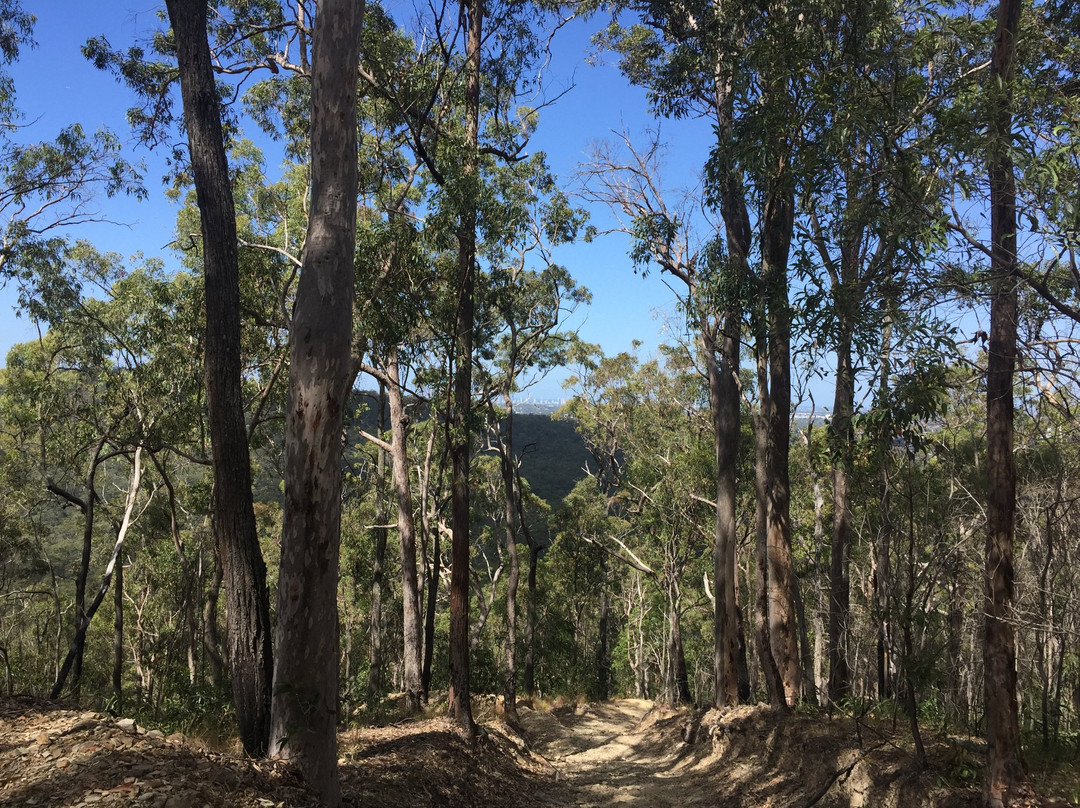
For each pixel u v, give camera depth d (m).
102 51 13.23
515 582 22.00
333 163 6.45
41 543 21.64
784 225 12.85
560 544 34.56
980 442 9.35
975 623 10.08
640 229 16.39
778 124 8.54
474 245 12.42
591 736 20.50
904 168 6.84
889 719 10.85
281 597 6.22
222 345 7.88
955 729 9.62
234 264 8.11
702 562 31.59
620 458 44.69
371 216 17.09
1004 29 6.84
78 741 5.55
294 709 6.14
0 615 21.08
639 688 38.94
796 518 25.25
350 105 6.54
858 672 15.77
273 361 16.70
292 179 19.61
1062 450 8.12
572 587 36.16
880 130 7.13
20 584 23.50
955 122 6.45
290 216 18.81
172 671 19.25
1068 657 11.05
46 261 15.56
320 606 6.22
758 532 14.69
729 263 11.55
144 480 23.47
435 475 27.67
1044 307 6.36
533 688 27.47
